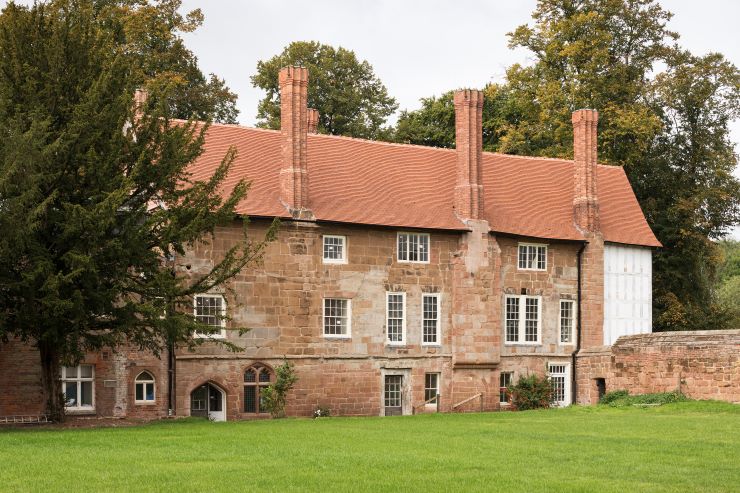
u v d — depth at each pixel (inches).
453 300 1740.9
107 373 1472.7
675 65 2351.1
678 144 2362.2
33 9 1230.3
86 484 699.4
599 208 1990.7
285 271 1599.4
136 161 1233.4
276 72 2630.4
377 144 1876.2
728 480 750.5
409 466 794.8
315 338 1619.1
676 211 2273.6
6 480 714.8
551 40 2325.3
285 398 1578.5
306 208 1621.6
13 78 1189.7
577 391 1856.5
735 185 2306.8
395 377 1700.3
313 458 837.2
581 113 1921.8
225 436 1026.7
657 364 1641.2
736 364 1526.8
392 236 1701.5
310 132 1995.6
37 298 1149.7
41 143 1106.7
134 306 1186.6
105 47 1266.0
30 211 1100.5
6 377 1400.1
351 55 2682.1
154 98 1291.8
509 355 1802.4
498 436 1062.4
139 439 991.0
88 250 1162.0
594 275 1894.7
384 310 1685.5
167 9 2177.7
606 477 760.3
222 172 1295.5
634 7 2353.6
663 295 2305.6
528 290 1834.4
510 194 1911.9
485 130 2682.1
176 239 1222.9
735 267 4003.4
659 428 1176.2
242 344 1561.3
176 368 1509.6
